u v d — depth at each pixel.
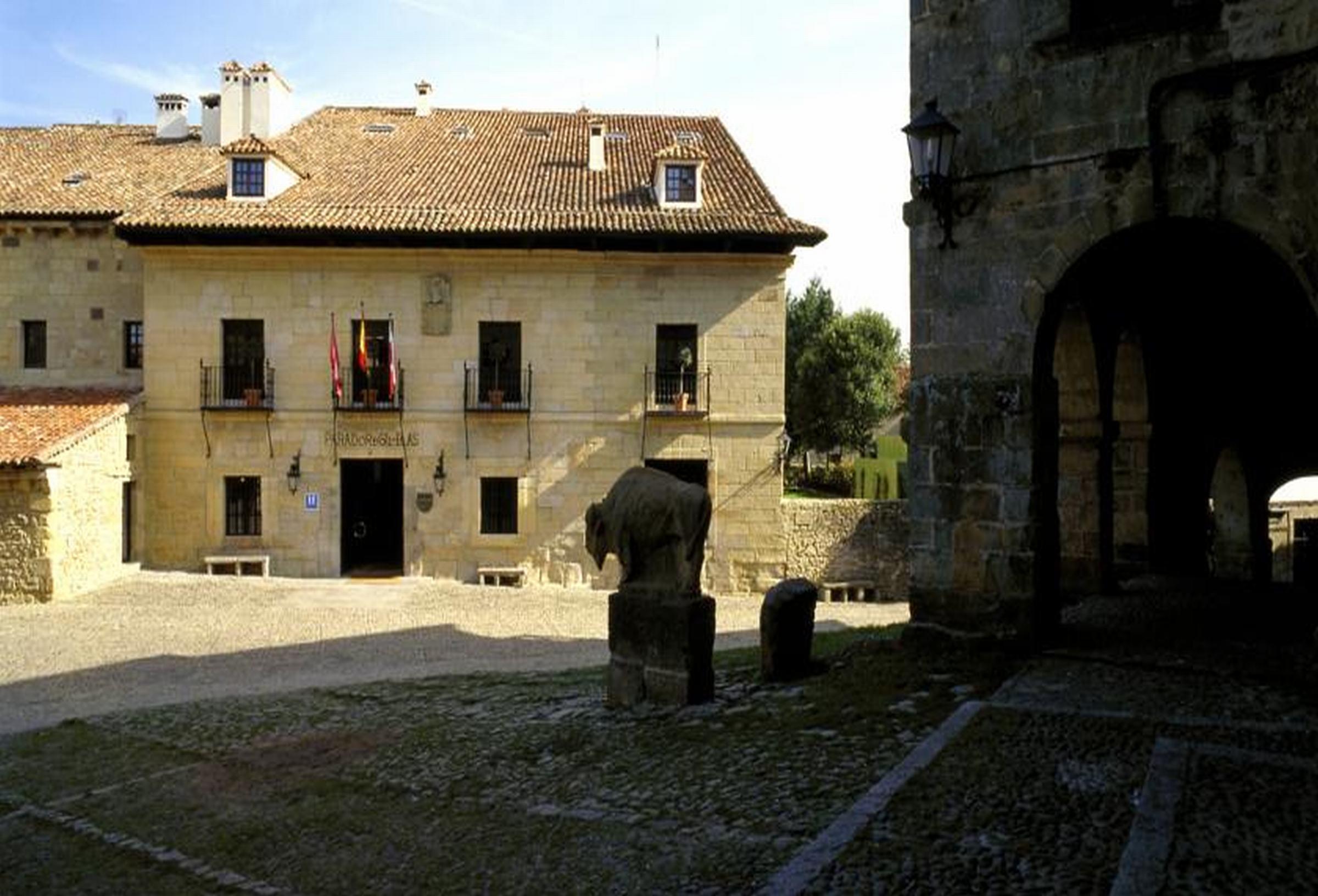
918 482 9.04
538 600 20.03
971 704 6.66
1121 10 8.17
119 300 23.86
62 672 12.68
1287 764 5.19
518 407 22.69
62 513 18.31
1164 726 6.00
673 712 7.65
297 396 22.45
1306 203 6.99
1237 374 14.66
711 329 22.98
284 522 22.42
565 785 6.07
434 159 26.50
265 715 9.28
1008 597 8.50
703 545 8.03
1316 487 22.64
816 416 42.69
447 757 7.05
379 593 20.16
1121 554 13.75
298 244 22.17
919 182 8.73
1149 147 7.70
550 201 23.59
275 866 5.19
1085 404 11.60
